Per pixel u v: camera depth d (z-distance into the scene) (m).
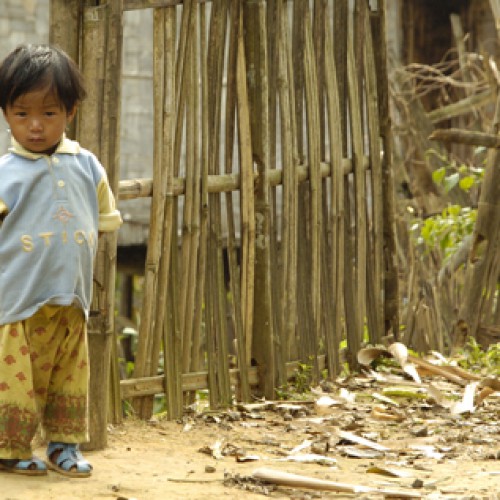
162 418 7.70
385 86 10.19
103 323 6.53
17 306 5.59
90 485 5.68
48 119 5.51
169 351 7.57
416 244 13.35
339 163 9.34
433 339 11.19
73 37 6.59
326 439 7.03
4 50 16.19
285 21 8.59
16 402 5.68
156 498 5.44
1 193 5.55
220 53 7.92
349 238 9.59
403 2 20.06
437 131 10.81
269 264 8.30
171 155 7.37
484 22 20.39
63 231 5.63
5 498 5.31
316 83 9.02
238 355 8.17
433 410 8.22
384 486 5.77
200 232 7.80
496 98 13.05
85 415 5.95
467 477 6.00
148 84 16.44
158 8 7.24
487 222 11.34
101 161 6.56
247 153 8.16
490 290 11.46
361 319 9.79
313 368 8.94
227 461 6.43
